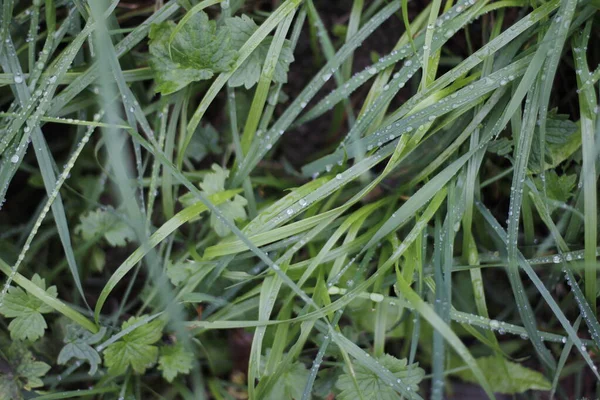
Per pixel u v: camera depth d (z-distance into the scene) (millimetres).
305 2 676
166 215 693
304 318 652
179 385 689
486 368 693
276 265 647
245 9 711
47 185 653
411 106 659
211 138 717
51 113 667
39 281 660
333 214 666
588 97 646
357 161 668
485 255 685
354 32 689
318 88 679
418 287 666
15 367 664
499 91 658
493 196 711
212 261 677
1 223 715
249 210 690
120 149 675
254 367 659
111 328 683
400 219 653
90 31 658
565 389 702
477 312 702
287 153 734
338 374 676
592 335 655
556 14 641
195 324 663
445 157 667
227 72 665
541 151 646
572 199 688
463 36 709
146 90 716
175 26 669
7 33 666
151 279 695
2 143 653
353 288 666
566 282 706
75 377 685
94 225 691
